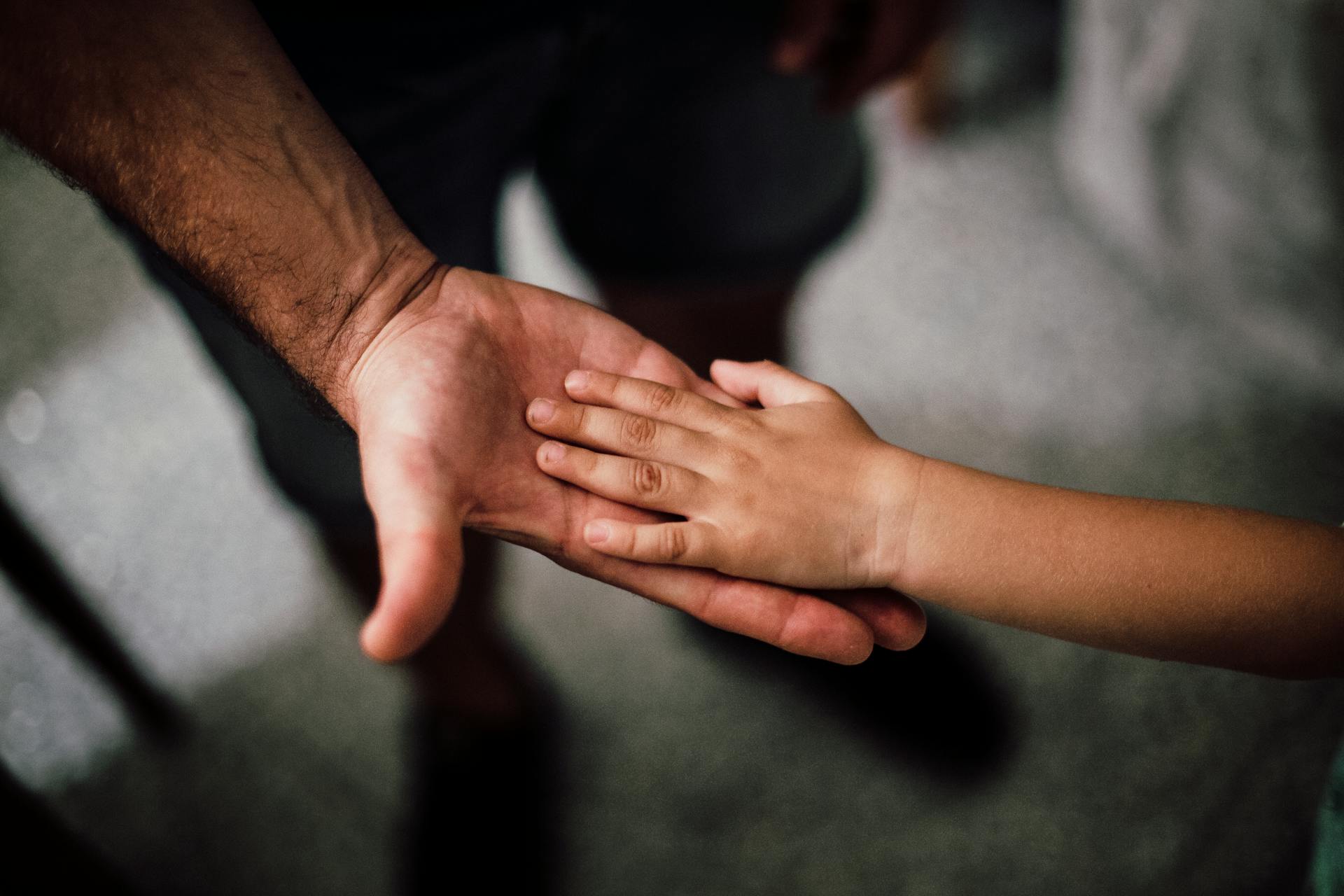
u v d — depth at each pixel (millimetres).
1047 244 1541
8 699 1204
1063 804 1075
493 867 1076
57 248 1649
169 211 607
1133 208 1462
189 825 1120
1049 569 632
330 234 626
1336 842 656
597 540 595
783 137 989
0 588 1273
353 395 629
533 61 817
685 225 1020
